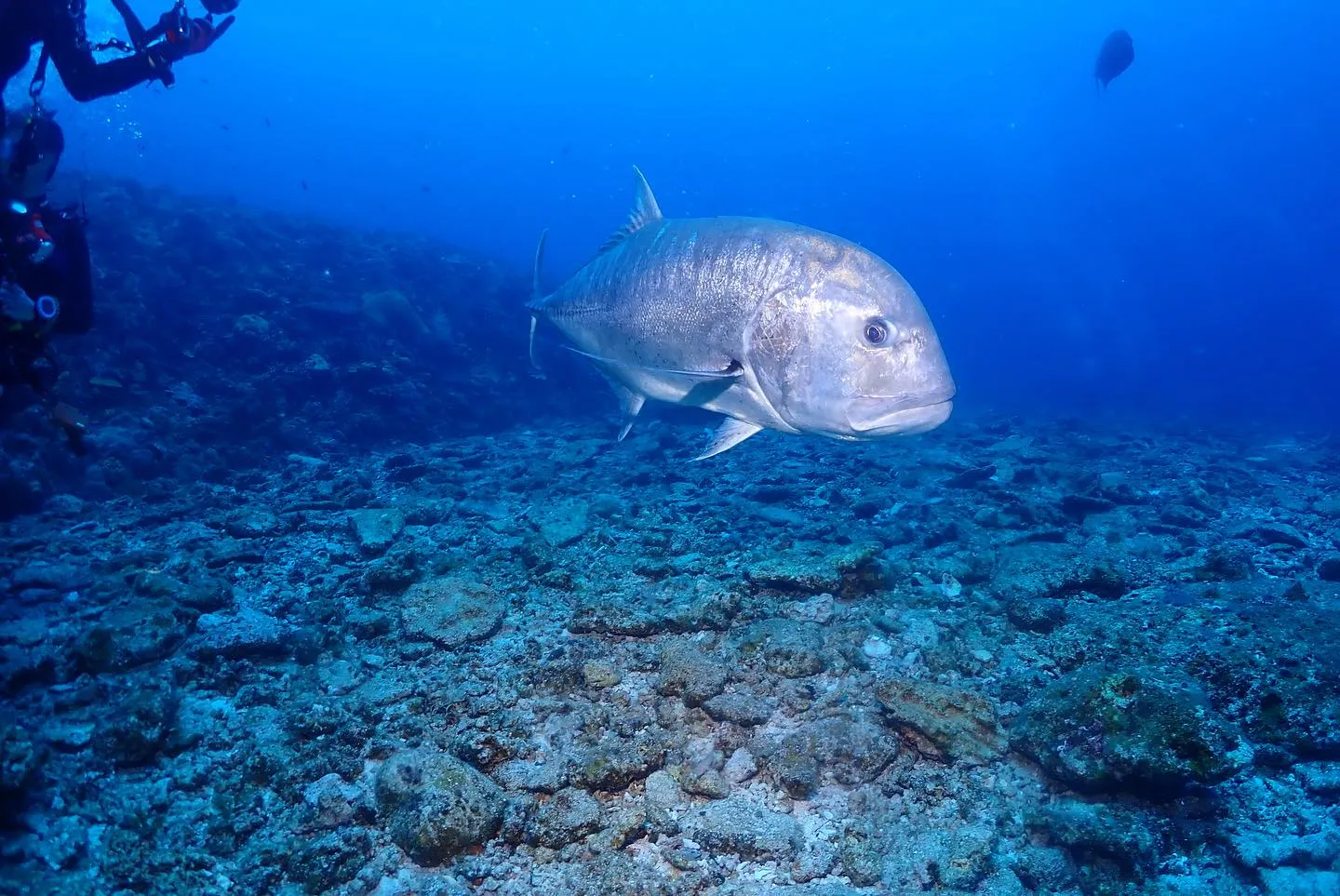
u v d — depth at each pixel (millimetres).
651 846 3158
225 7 4977
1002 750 3715
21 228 3910
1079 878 3082
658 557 6117
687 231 4668
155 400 10508
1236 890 2906
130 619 4367
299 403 11641
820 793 3484
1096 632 4613
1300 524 8219
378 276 15352
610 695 4078
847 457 11281
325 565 6129
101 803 3201
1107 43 14242
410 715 3861
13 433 7914
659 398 5203
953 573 5914
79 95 4680
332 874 2924
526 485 9188
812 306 3918
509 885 2910
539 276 7281
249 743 3680
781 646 4355
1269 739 3689
